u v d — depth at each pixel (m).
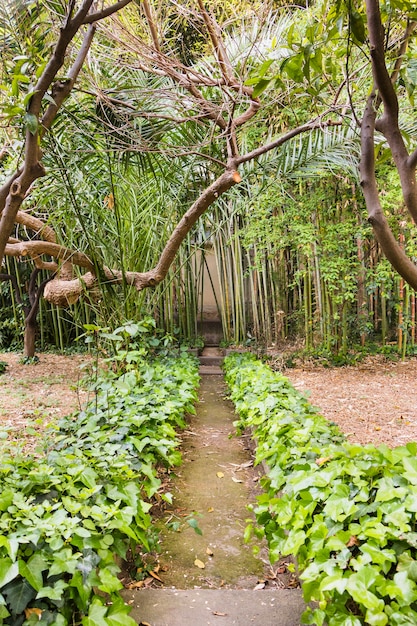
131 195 4.50
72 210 3.82
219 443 3.93
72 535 1.56
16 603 1.33
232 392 4.79
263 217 5.78
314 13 3.15
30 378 5.75
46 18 2.26
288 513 1.82
